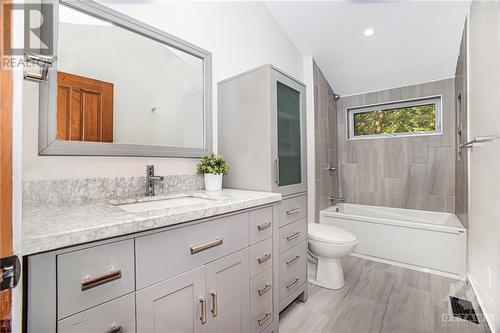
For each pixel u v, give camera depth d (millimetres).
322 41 2607
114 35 1247
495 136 1282
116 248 695
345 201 3520
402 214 3002
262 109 1494
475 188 1722
